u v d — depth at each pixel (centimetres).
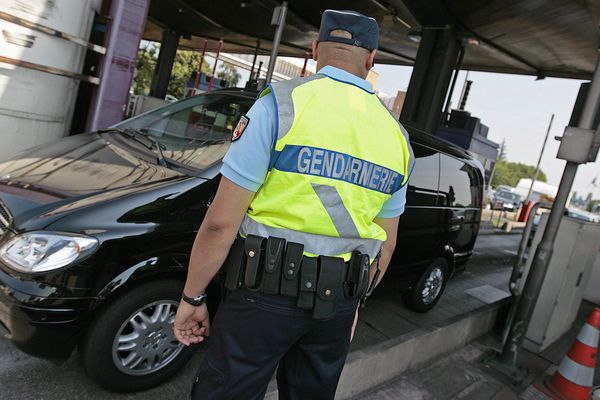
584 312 625
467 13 1044
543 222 441
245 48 2486
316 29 1531
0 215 239
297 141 134
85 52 512
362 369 289
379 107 156
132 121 372
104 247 224
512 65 1521
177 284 252
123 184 256
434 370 358
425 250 442
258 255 138
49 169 271
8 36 428
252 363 143
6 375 244
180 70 3894
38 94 471
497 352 410
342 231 144
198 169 273
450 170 463
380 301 495
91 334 230
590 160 361
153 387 261
